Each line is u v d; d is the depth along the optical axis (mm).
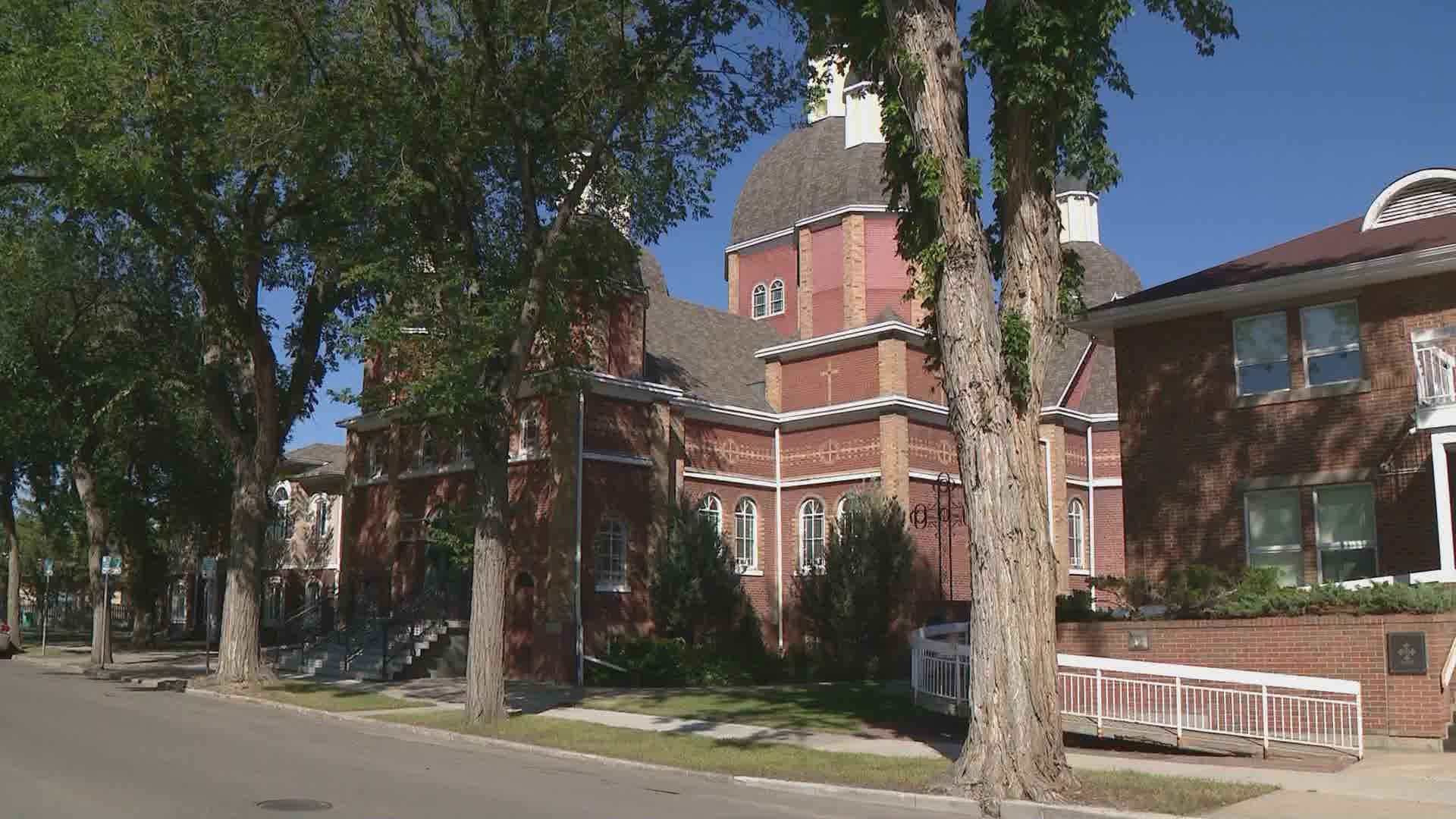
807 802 12141
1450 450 19500
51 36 20828
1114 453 41594
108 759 13289
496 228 22031
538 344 25391
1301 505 21203
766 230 44906
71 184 21344
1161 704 16844
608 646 30797
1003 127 13523
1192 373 22875
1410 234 21438
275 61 19859
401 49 19938
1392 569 19953
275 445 27000
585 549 30828
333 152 20688
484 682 19172
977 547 12789
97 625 32781
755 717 20266
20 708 19641
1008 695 12289
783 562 36656
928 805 11984
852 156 41188
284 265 26578
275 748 15133
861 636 31500
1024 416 13055
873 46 14344
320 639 35375
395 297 19641
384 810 10328
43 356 31969
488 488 19781
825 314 40594
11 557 42094
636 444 32688
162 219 23547
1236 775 13047
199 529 47938
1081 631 18266
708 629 31719
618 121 20391
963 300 13141
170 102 20500
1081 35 13070
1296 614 16453
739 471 36156
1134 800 11461
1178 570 20891
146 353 33219
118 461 41250
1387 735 15211
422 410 19188
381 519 37781
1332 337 21344
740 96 20875
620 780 13523
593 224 21234
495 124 19875
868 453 35031
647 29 20344
